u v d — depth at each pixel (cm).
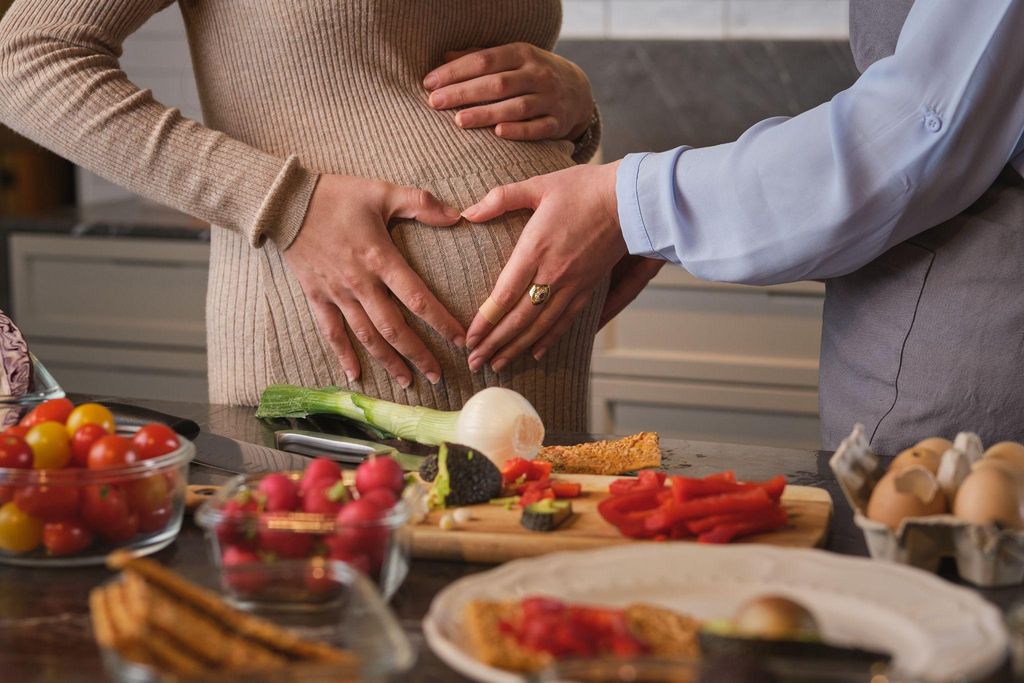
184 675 56
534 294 131
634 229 123
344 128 132
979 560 76
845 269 117
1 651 70
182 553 86
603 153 287
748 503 85
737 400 253
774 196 113
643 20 279
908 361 119
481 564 85
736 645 60
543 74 143
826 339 129
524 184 129
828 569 73
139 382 279
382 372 135
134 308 274
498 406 110
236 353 140
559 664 55
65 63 126
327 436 114
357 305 132
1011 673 65
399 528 76
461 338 132
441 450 91
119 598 62
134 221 274
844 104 110
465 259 132
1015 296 114
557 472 106
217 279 143
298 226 128
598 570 74
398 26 133
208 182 127
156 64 301
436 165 133
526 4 145
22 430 87
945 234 117
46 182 309
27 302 280
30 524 81
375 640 63
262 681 55
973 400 117
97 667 68
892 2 118
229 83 135
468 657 62
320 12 129
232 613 62
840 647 60
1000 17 106
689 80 278
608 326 258
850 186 109
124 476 81
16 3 130
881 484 80
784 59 272
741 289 249
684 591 72
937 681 57
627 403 260
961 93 107
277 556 74
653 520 84
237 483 82
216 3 133
